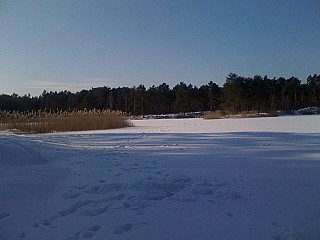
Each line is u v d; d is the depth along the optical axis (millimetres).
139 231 3344
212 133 14633
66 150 9289
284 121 24328
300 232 3258
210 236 3205
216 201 4297
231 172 5934
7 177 5352
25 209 4035
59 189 4949
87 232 3344
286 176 5539
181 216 3768
